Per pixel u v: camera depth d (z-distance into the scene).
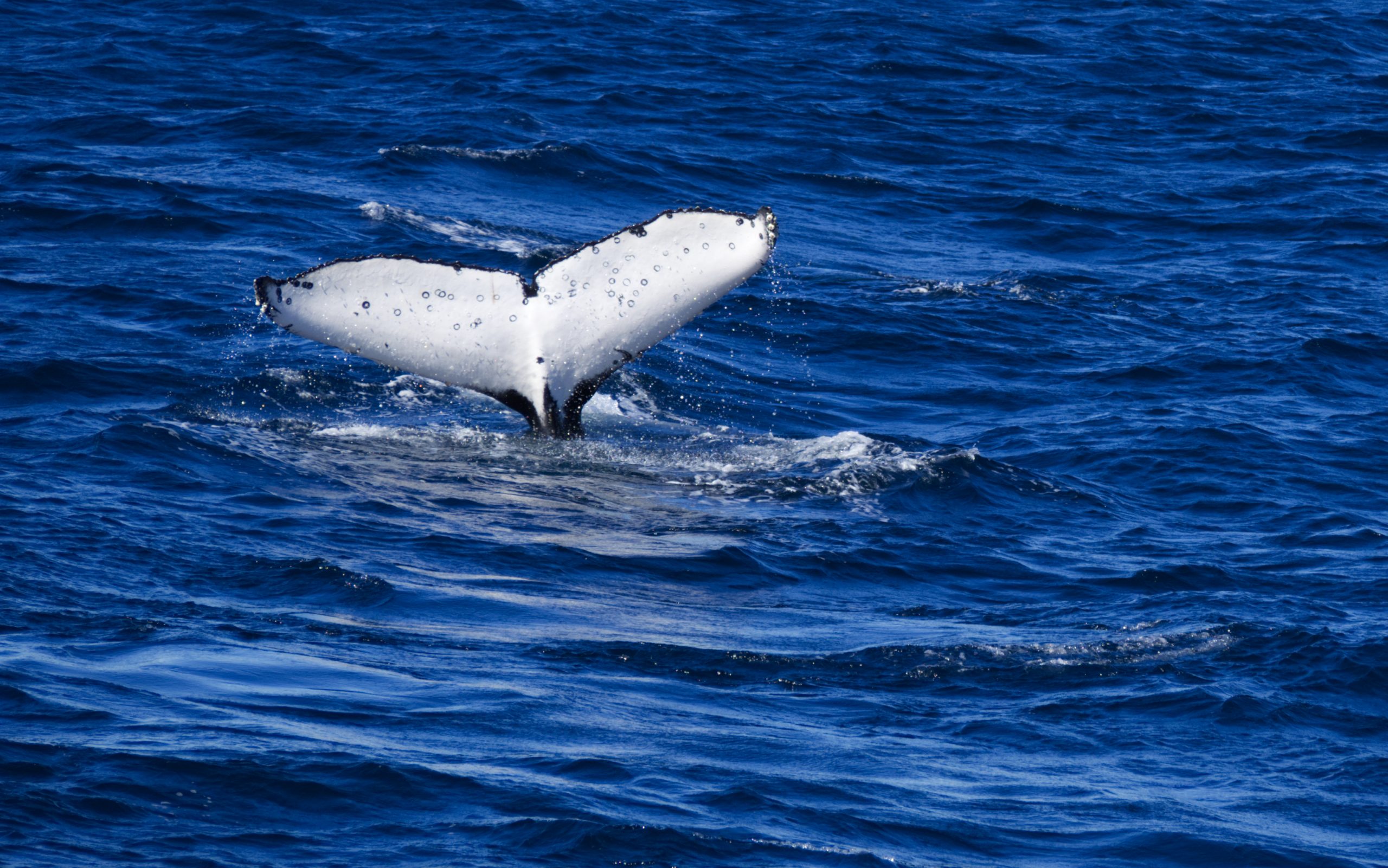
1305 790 36.00
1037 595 49.12
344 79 136.25
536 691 37.97
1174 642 44.50
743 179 117.56
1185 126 142.38
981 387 75.44
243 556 45.97
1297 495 61.19
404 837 30.12
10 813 29.09
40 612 39.91
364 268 54.12
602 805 31.86
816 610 46.44
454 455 57.38
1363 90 159.38
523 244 96.81
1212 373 78.62
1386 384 79.12
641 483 56.25
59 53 135.62
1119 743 38.12
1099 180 123.75
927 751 36.88
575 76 141.50
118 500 49.47
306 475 53.97
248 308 76.38
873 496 56.78
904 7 182.12
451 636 41.66
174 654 37.97
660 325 55.53
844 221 109.44
